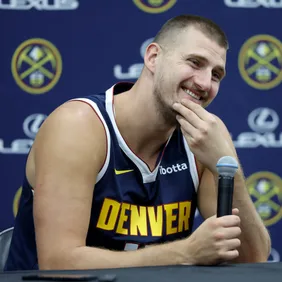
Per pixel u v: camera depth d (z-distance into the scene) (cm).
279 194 885
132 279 399
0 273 432
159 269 451
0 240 664
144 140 637
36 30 883
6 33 882
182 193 663
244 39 891
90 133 611
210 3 890
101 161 618
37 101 880
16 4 884
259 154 886
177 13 888
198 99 613
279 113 889
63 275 413
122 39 884
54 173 589
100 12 884
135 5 885
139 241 632
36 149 617
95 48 884
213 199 675
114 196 627
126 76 883
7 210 875
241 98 888
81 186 593
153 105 621
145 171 640
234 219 502
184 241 528
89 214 596
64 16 884
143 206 644
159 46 627
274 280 397
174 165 664
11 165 877
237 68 889
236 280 397
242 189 619
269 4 898
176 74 605
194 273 427
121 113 634
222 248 504
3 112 877
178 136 673
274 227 884
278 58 892
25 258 654
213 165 604
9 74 880
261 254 643
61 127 605
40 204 586
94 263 552
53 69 882
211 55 604
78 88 881
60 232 576
